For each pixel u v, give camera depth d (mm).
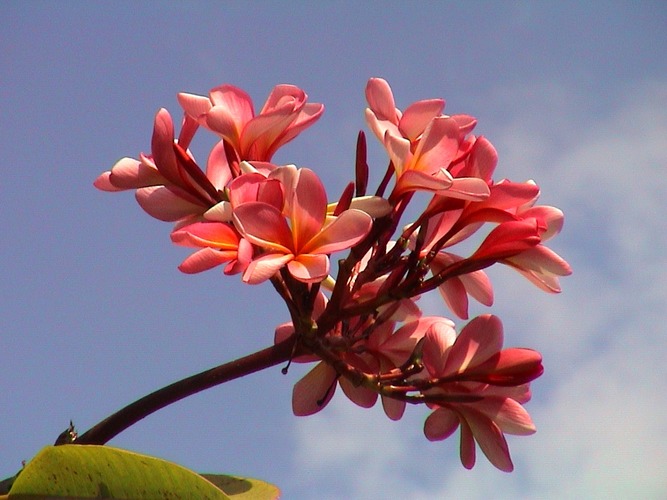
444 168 1269
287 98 1307
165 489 1208
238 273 1214
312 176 1233
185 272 1219
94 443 1243
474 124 1314
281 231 1226
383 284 1271
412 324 1331
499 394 1284
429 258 1281
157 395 1249
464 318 1333
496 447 1283
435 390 1279
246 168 1243
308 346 1263
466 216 1293
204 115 1283
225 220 1233
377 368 1323
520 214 1312
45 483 1218
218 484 1298
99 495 1215
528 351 1277
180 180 1302
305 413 1341
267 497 1284
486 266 1281
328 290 1352
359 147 1281
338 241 1226
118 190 1327
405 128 1301
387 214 1257
